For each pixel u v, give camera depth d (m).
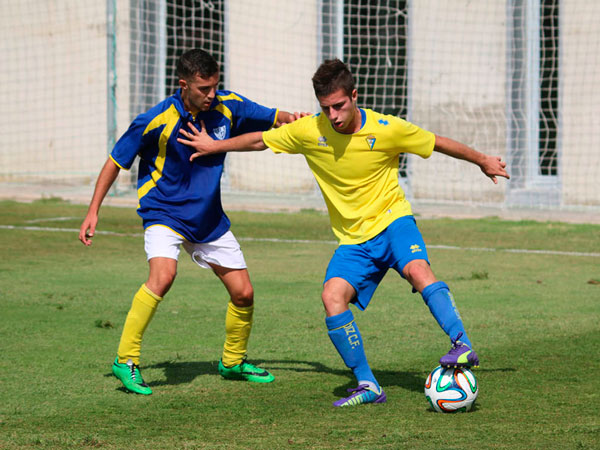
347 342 14.34
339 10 59.25
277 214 50.56
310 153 14.95
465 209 52.97
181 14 63.22
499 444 11.91
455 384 13.56
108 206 52.81
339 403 14.16
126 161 15.70
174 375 16.50
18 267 30.36
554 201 55.12
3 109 63.47
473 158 15.12
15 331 20.14
